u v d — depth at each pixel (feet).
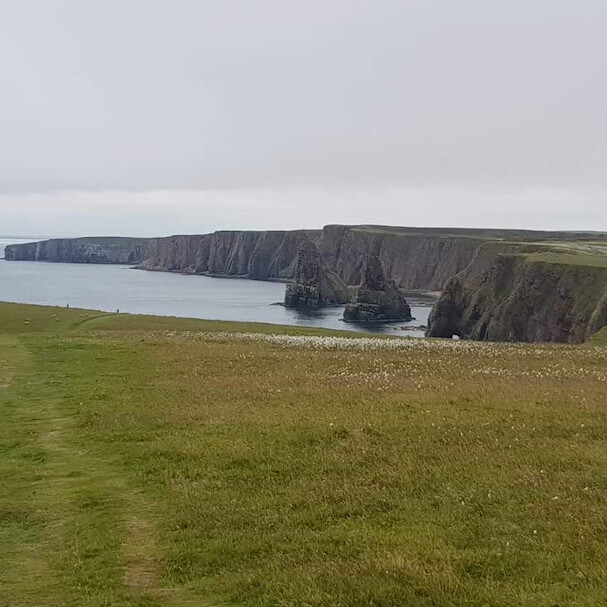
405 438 57.93
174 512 45.37
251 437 61.16
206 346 134.92
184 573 37.01
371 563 35.50
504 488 44.91
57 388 93.81
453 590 32.42
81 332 186.60
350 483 48.16
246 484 49.80
